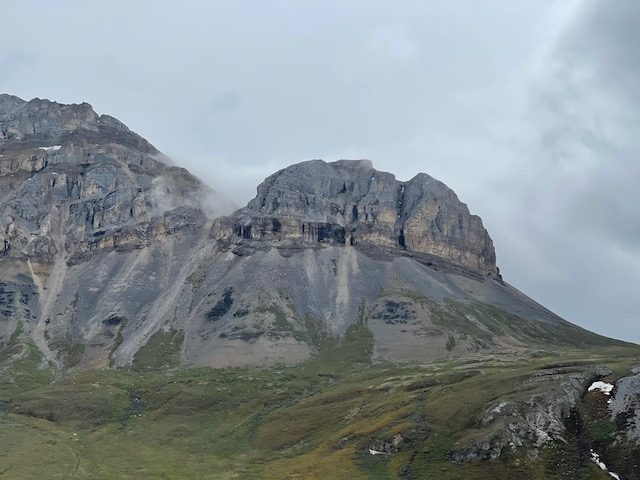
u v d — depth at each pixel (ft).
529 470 620.49
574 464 618.85
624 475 586.86
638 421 641.40
